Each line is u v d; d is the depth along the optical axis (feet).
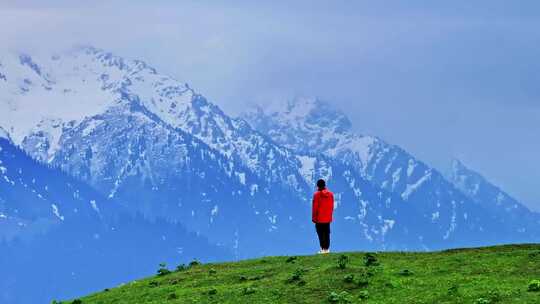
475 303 231.91
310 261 309.22
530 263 271.08
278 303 255.09
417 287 254.88
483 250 307.17
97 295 304.71
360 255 313.53
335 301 249.75
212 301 265.34
